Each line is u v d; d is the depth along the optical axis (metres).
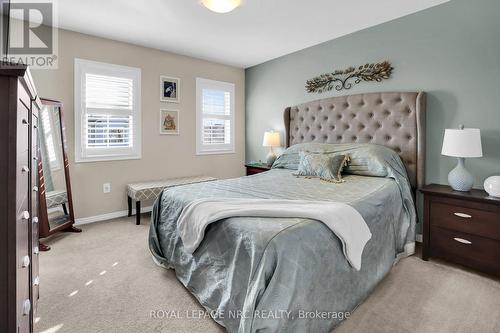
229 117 4.86
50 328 1.55
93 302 1.81
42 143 2.86
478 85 2.46
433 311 1.70
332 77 3.60
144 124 3.88
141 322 1.61
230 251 1.52
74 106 3.31
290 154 3.59
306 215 1.53
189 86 4.31
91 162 3.49
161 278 2.12
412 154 2.84
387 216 2.13
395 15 2.89
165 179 4.11
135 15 2.85
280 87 4.34
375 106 3.12
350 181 2.59
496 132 2.38
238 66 4.85
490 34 2.38
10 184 0.88
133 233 3.13
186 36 3.45
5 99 0.86
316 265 1.39
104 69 3.50
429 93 2.76
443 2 2.62
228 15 2.86
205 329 1.56
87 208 3.49
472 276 2.14
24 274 1.09
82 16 2.87
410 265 2.34
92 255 2.54
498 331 1.53
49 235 2.86
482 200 2.07
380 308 1.73
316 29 3.24
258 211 1.59
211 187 2.46
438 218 2.36
